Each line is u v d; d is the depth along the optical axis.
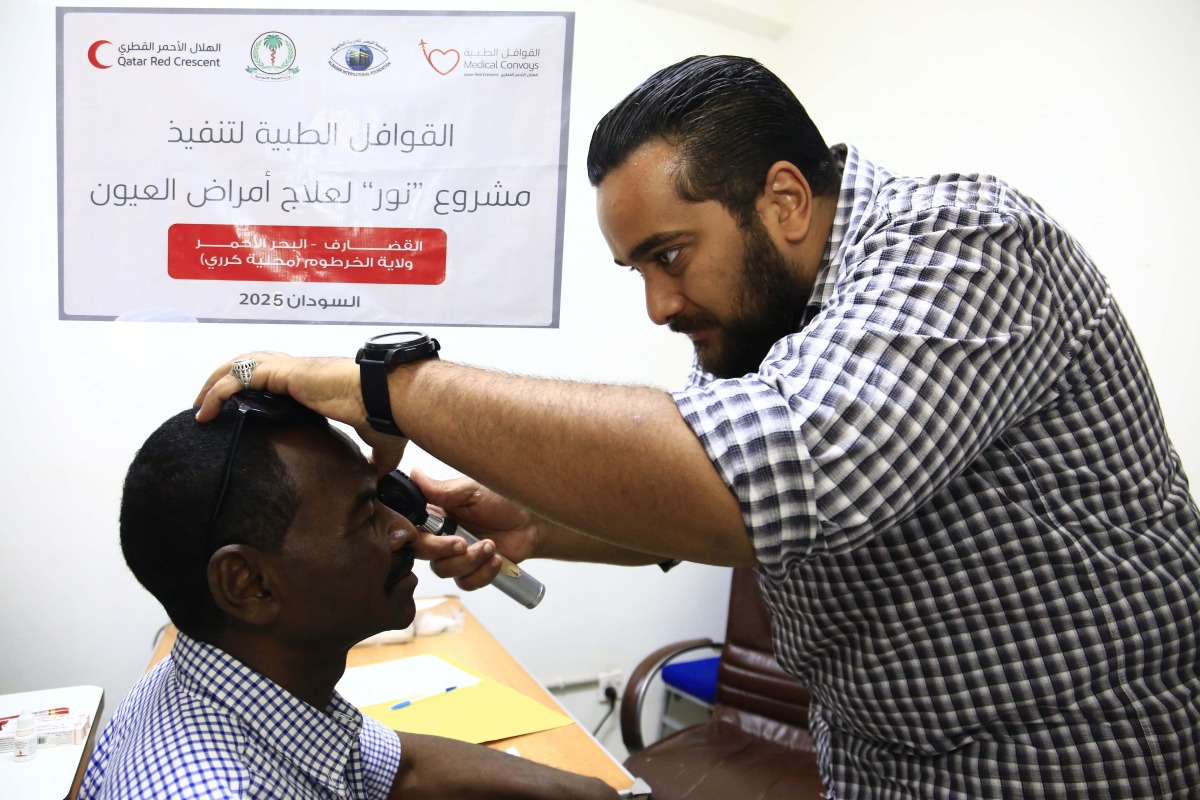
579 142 2.15
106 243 1.76
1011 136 1.83
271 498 0.71
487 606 2.15
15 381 1.79
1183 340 1.53
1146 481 0.79
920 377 0.61
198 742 0.68
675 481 0.59
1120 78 1.63
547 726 1.19
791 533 0.59
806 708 1.88
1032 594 0.76
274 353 0.77
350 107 1.82
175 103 1.75
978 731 0.80
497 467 0.63
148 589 0.75
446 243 1.89
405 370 0.67
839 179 0.88
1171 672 0.78
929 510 0.76
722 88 0.79
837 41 2.25
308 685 0.79
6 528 1.80
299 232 1.83
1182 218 1.53
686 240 0.79
